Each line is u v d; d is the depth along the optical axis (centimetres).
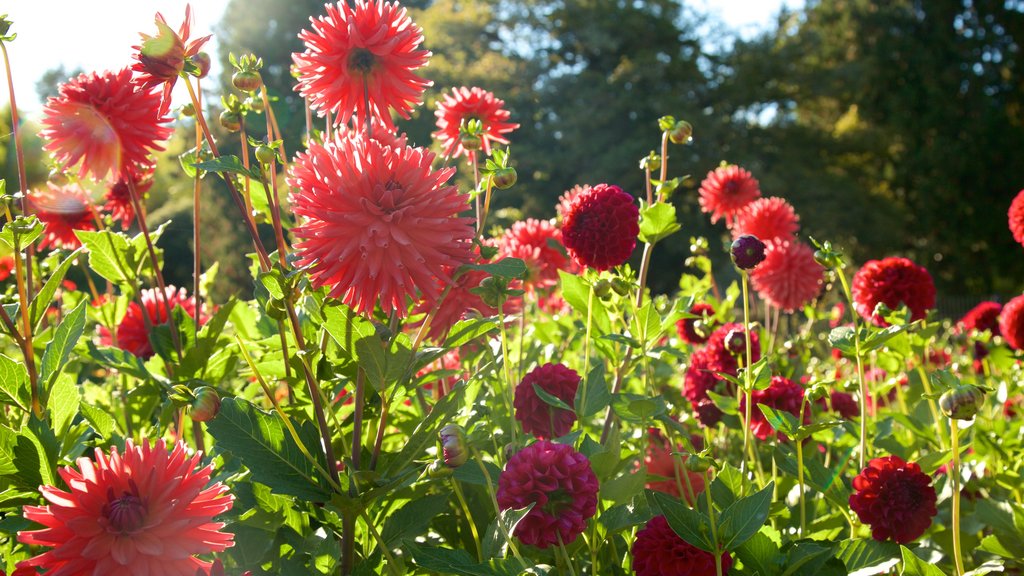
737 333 192
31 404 162
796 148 2827
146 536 112
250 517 153
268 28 2811
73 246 259
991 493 231
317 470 146
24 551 158
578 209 184
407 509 161
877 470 165
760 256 167
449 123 223
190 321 217
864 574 157
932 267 3002
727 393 238
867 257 2834
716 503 171
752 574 152
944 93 2928
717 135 2648
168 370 212
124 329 248
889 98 3020
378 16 160
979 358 391
